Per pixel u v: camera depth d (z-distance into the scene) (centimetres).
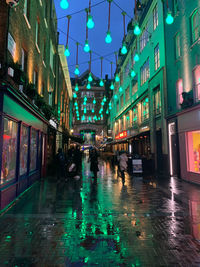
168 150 1281
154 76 1527
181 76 1125
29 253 322
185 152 1057
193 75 1009
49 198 678
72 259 307
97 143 5184
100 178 1161
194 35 1012
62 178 1131
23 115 742
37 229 417
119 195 732
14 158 667
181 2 1129
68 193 757
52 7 1594
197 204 615
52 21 1616
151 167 1423
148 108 1728
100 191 798
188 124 1023
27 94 822
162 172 1401
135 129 2158
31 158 914
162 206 595
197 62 970
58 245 350
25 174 809
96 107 5294
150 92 1627
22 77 680
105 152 4494
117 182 1020
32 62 977
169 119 1277
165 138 1321
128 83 2523
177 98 1178
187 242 366
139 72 2005
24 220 468
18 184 689
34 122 929
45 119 1122
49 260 304
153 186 909
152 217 498
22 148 758
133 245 354
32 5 965
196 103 957
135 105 2167
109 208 571
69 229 420
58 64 2011
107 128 4584
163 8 1388
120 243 361
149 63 1686
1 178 553
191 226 441
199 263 300
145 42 1830
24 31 831
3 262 296
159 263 299
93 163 1129
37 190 804
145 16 1798
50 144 1521
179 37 1159
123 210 554
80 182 1009
